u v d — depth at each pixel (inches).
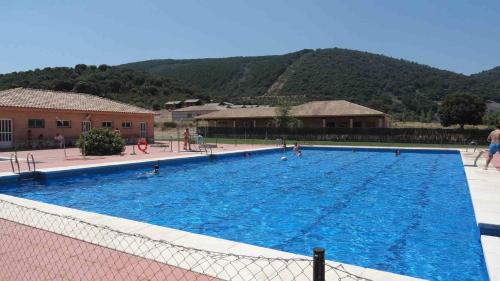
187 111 3437.5
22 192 471.5
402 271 225.6
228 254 182.7
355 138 1509.6
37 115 1103.6
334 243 277.1
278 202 415.5
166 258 191.0
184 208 388.5
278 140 1346.0
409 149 1032.2
